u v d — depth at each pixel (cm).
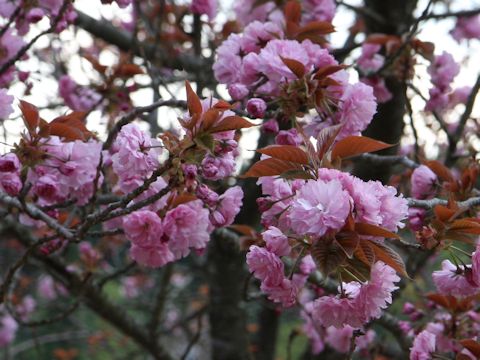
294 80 75
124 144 69
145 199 66
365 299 60
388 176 129
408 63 109
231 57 87
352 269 55
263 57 77
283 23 93
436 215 66
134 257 73
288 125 86
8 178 72
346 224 55
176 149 62
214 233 102
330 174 57
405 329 101
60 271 125
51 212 85
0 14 98
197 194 71
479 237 74
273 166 61
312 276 96
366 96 77
